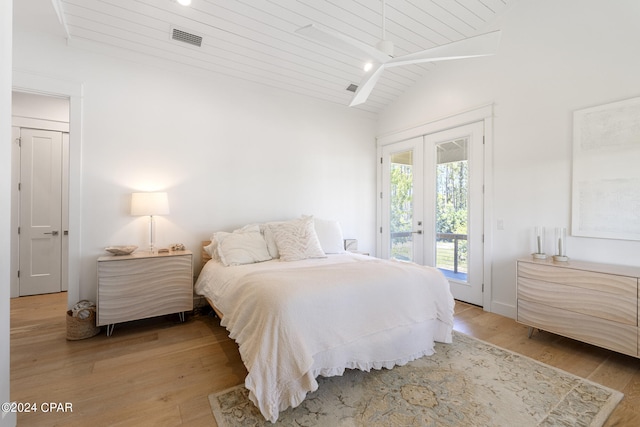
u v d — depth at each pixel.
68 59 2.75
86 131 2.83
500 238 3.24
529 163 2.99
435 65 3.87
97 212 2.88
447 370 2.08
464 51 1.96
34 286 3.83
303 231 3.25
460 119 3.60
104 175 2.91
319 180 4.30
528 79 2.99
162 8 2.56
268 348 1.61
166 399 1.75
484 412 1.65
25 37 2.59
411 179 4.32
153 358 2.24
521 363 2.18
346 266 2.44
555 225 2.80
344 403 1.72
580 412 1.65
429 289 2.34
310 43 3.16
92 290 2.86
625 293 2.08
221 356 2.27
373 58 2.05
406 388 1.87
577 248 2.66
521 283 2.66
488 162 3.33
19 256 3.75
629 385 1.91
